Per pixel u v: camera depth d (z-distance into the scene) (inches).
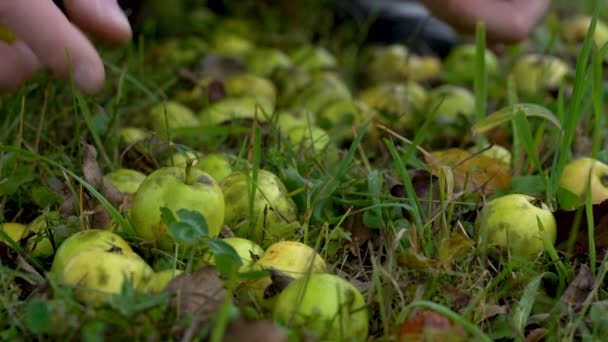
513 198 35.0
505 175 37.7
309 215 34.8
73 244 32.1
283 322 30.3
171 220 31.5
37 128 40.9
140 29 59.9
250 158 39.0
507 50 59.6
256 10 72.7
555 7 76.2
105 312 29.9
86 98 42.6
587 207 33.6
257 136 35.1
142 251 33.6
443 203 34.5
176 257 31.5
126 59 49.8
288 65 54.7
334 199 36.4
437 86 56.2
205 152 42.1
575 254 34.8
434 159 38.5
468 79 53.9
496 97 50.5
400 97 48.4
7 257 33.1
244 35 65.3
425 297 31.5
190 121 44.2
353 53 62.2
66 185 37.0
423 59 58.2
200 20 67.5
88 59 34.2
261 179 35.5
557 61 53.0
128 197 35.6
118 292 30.5
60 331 29.4
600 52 37.2
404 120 46.3
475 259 33.7
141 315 29.7
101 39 35.3
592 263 33.8
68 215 35.0
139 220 33.2
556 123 37.8
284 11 71.1
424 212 36.6
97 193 33.7
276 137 41.2
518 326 31.4
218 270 31.2
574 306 32.4
